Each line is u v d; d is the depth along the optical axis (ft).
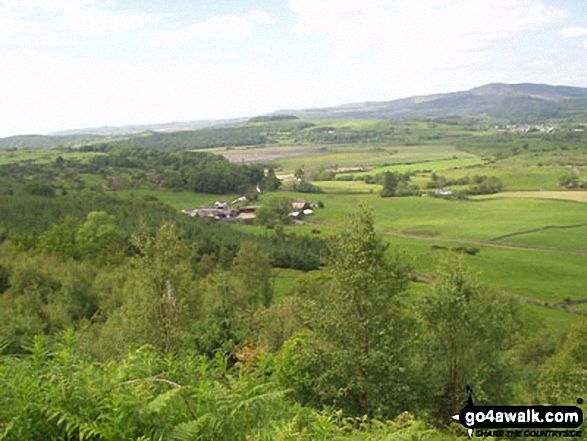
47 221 263.08
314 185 591.78
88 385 22.36
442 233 373.81
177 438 19.90
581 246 322.55
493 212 434.30
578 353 88.84
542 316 193.98
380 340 53.26
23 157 595.88
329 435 25.39
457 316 58.59
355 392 51.44
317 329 56.49
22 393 20.98
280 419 27.20
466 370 58.59
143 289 75.36
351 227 57.41
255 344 59.26
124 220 286.87
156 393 25.52
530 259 290.15
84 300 149.89
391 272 56.95
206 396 24.08
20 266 163.02
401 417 30.78
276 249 288.92
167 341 60.18
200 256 264.31
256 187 558.97
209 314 67.21
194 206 467.11
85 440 20.13
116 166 587.27
